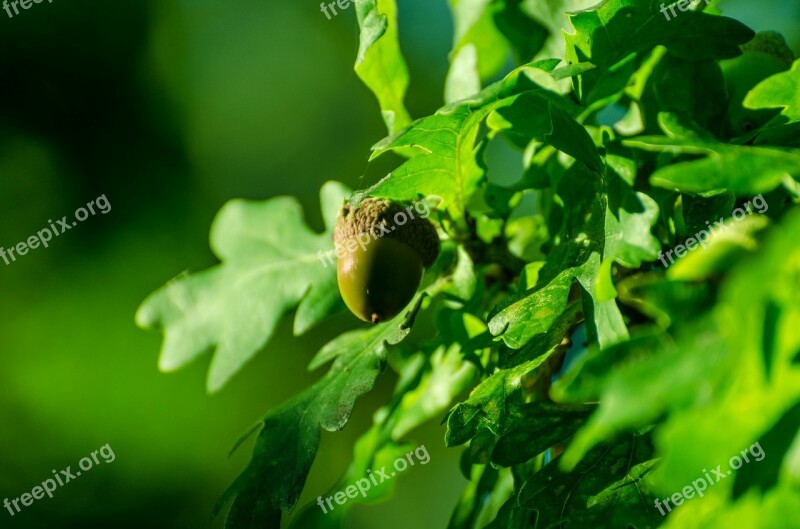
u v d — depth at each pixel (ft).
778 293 0.60
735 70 0.97
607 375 0.75
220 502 0.94
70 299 1.70
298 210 1.13
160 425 1.69
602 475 0.86
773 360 0.61
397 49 1.01
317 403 0.94
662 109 0.96
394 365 1.15
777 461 0.68
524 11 1.07
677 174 0.78
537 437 0.89
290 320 1.71
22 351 1.69
